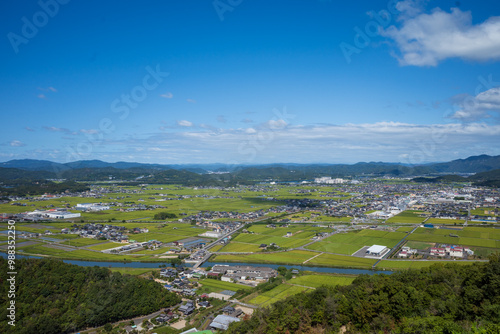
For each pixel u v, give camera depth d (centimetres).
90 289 16175
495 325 9419
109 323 14850
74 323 14312
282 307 13725
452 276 13975
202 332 13225
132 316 15700
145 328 14612
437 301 12156
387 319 11769
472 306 11219
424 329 10781
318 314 12650
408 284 13862
